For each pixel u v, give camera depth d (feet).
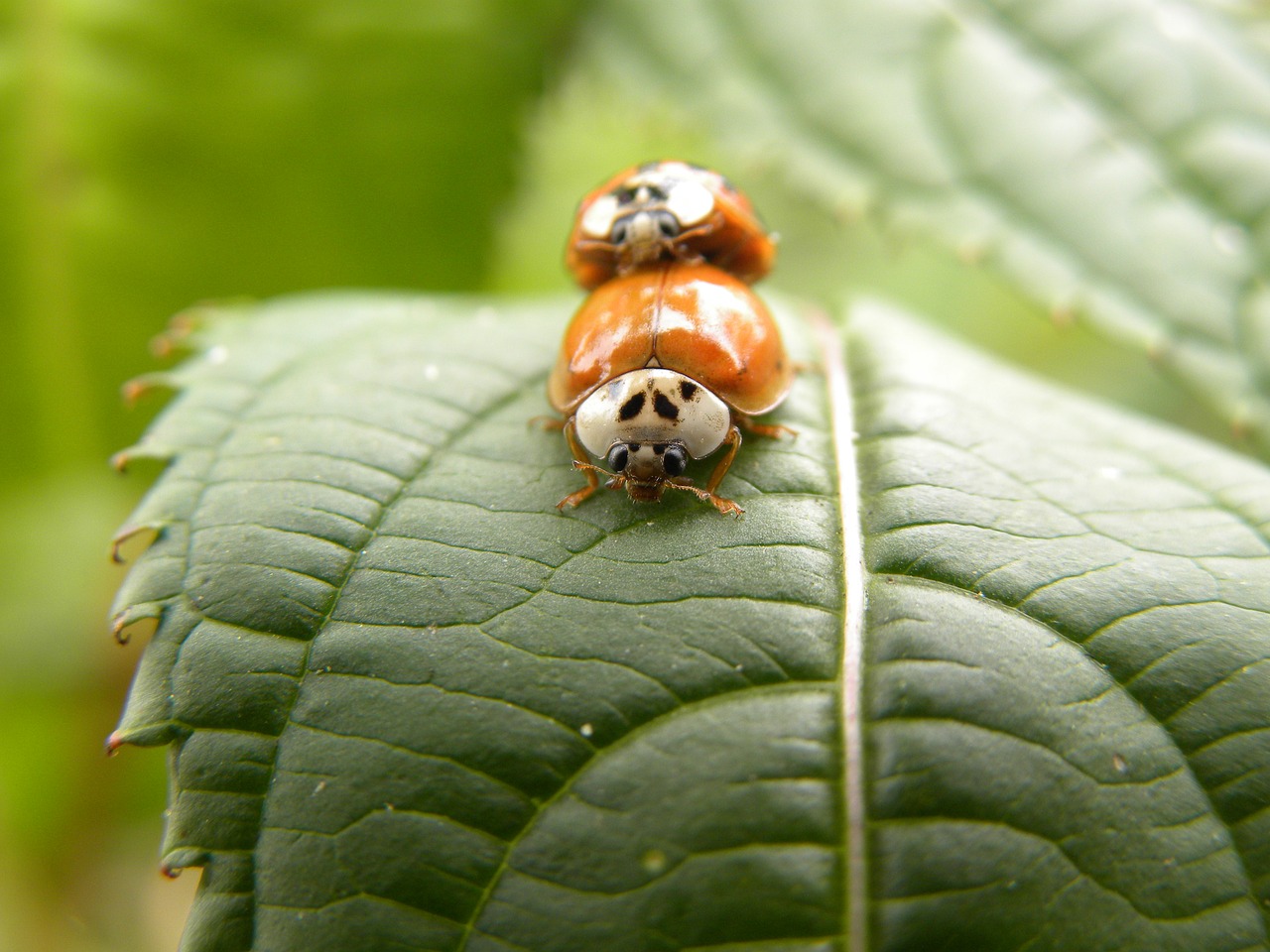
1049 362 0.27
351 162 0.20
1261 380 0.17
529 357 0.16
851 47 0.19
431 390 0.16
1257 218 0.18
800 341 0.17
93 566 0.20
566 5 0.20
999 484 0.15
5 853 0.20
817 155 0.19
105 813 0.20
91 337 0.20
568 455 0.15
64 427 0.20
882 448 0.15
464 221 0.20
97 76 0.19
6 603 0.20
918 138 0.19
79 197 0.19
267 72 0.19
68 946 0.20
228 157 0.20
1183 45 0.19
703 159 0.24
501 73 0.20
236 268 0.20
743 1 0.20
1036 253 0.18
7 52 0.19
